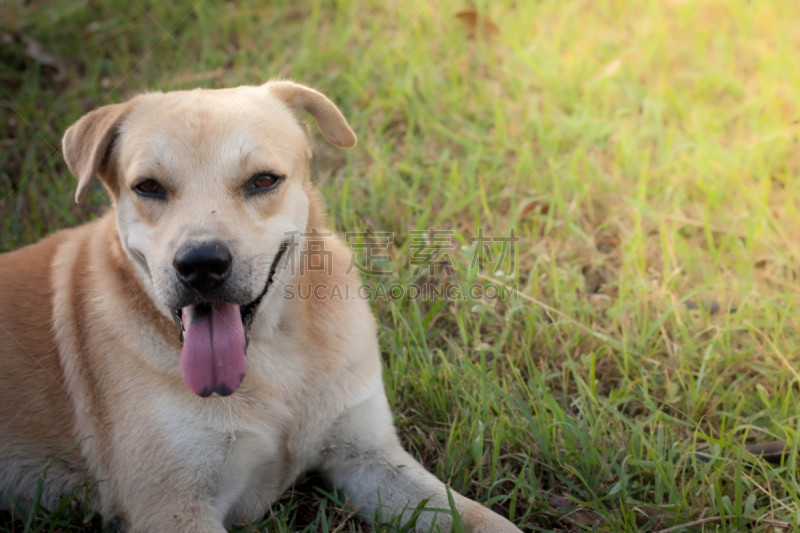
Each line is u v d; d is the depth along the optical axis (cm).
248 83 659
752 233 496
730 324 451
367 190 564
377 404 373
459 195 554
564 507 352
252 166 330
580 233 518
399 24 736
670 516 334
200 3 759
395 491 358
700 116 611
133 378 338
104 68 696
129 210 341
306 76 670
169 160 324
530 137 608
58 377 361
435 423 403
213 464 335
